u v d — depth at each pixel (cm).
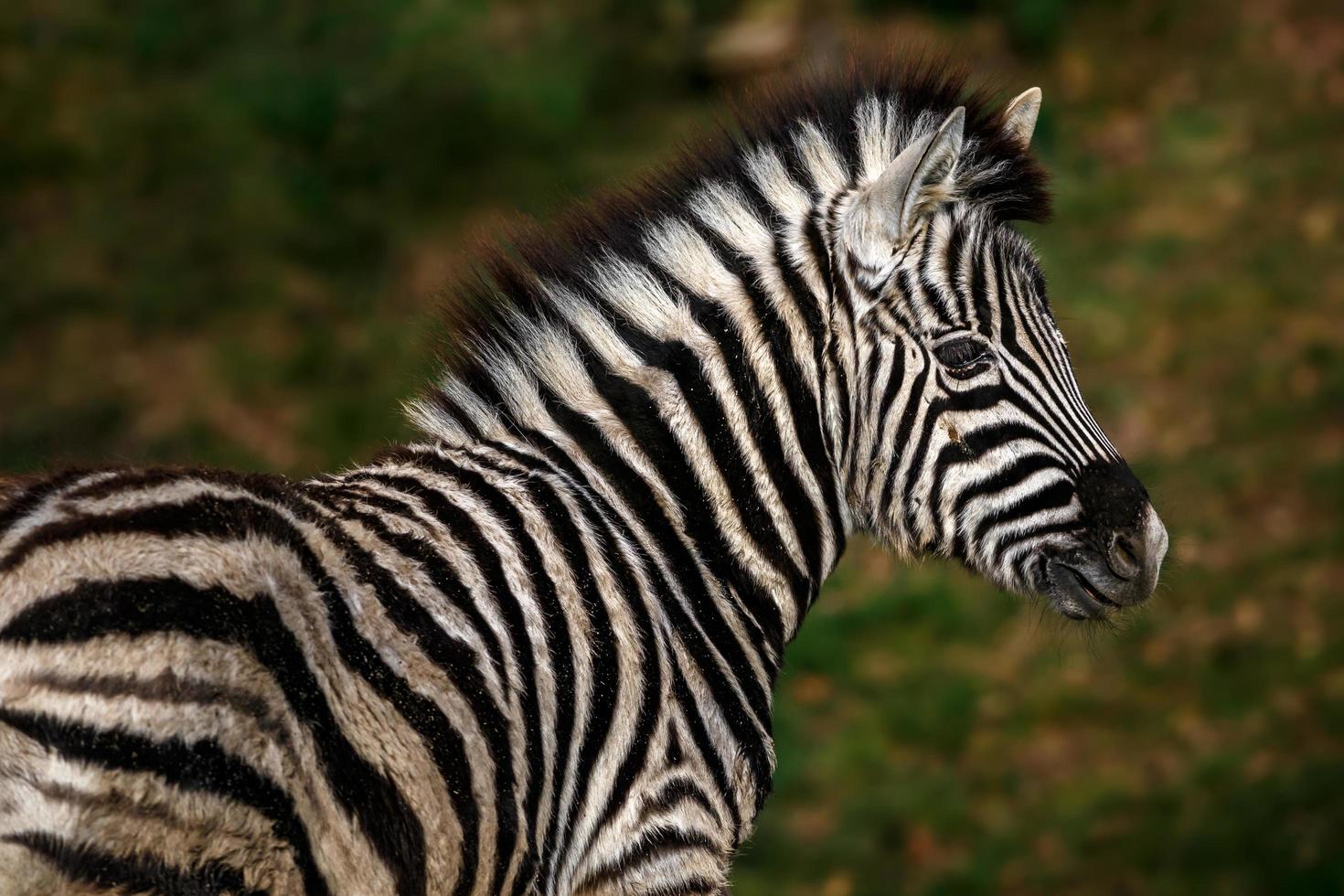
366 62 2238
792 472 742
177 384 1853
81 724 512
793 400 739
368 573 596
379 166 2131
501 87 2225
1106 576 768
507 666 619
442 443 703
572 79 2275
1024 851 1367
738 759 705
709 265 738
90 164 2066
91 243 1981
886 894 1320
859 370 741
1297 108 2456
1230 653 1605
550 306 731
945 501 746
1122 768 1473
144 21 2244
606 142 2230
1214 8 2614
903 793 1447
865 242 727
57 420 1766
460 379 727
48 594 523
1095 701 1565
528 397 718
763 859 1362
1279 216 2275
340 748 563
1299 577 1697
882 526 769
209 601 545
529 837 625
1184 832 1370
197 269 1984
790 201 748
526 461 692
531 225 766
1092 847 1366
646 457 716
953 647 1650
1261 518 1784
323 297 1988
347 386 1883
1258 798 1398
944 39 2419
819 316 739
